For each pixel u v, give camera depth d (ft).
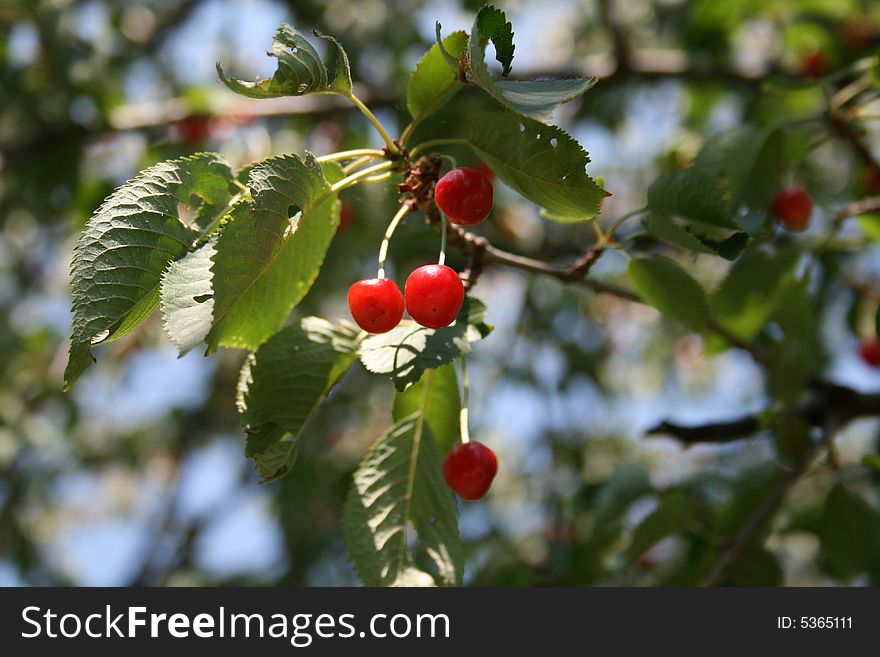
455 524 9.58
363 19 24.30
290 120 22.07
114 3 23.66
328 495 24.72
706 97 21.24
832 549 13.76
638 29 23.97
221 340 8.64
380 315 7.75
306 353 9.00
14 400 27.91
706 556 13.99
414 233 18.33
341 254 20.20
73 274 7.38
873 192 16.11
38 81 20.95
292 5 24.23
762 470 15.75
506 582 15.93
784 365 13.50
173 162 7.93
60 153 20.72
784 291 13.23
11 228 26.14
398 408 9.75
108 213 7.54
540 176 7.82
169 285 7.46
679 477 16.57
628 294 10.80
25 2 20.31
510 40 7.39
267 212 7.49
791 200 12.46
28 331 29.22
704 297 10.28
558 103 6.55
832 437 13.55
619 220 9.99
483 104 17.02
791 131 13.62
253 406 8.93
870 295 17.46
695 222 9.25
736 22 19.39
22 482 28.91
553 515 20.08
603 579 15.76
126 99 22.54
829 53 18.42
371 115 8.57
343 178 8.73
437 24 7.27
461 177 7.93
